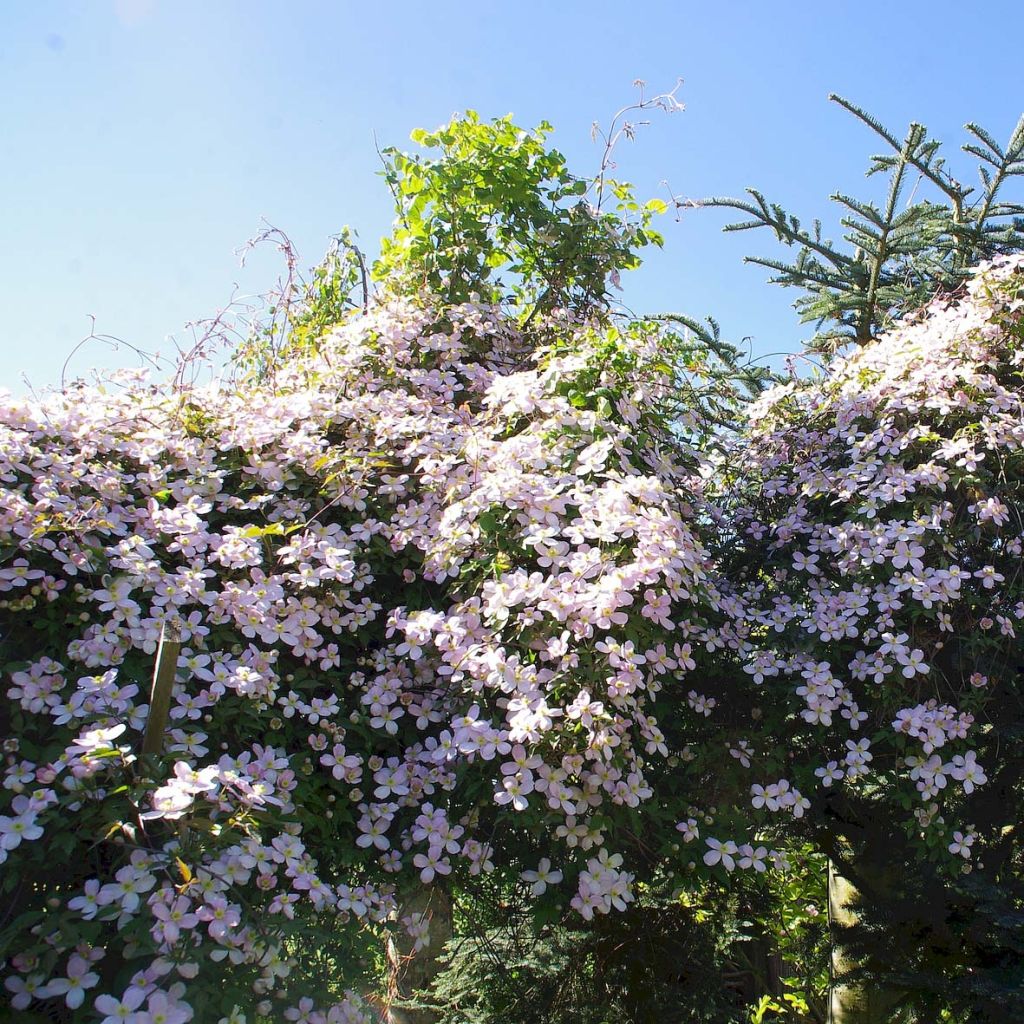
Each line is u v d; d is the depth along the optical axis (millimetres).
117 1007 1515
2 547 1976
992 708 2592
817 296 3822
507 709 2145
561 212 3721
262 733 2201
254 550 2229
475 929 2682
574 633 2131
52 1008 1689
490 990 2680
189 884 1577
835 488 2717
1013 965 2375
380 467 2584
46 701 1863
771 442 3066
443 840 2127
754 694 2686
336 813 2150
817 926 3537
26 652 2021
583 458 2385
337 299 4078
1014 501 2494
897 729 2326
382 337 3045
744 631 2652
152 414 2547
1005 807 2635
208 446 2541
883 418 2699
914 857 2705
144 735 1759
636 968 2672
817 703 2430
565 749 2043
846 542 2572
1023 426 2506
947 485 2582
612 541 2215
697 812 2338
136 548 2117
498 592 2129
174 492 2367
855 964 3031
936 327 2848
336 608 2369
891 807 2758
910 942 2635
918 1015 2580
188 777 1673
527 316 3736
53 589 1993
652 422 2762
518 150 3652
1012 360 2699
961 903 2582
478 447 2492
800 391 3152
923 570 2416
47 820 1655
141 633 1992
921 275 3699
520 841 2289
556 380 2619
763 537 3018
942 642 2514
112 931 1749
